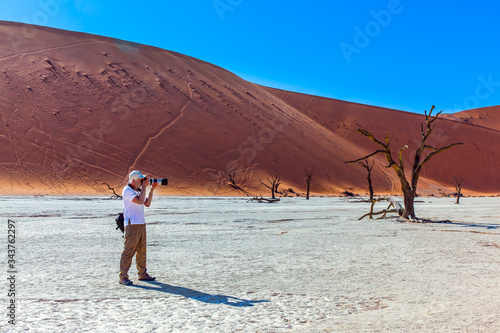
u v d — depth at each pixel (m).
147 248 10.81
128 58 97.75
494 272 7.79
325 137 109.75
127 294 6.16
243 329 4.64
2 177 56.53
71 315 5.14
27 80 76.25
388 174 103.75
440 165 125.81
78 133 68.81
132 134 73.06
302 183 79.62
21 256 9.48
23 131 65.25
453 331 4.59
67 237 13.08
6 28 93.31
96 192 58.62
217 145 79.06
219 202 42.22
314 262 8.80
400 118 151.00
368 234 14.30
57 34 97.81
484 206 40.94
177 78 98.38
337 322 4.90
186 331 4.58
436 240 12.68
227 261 8.93
